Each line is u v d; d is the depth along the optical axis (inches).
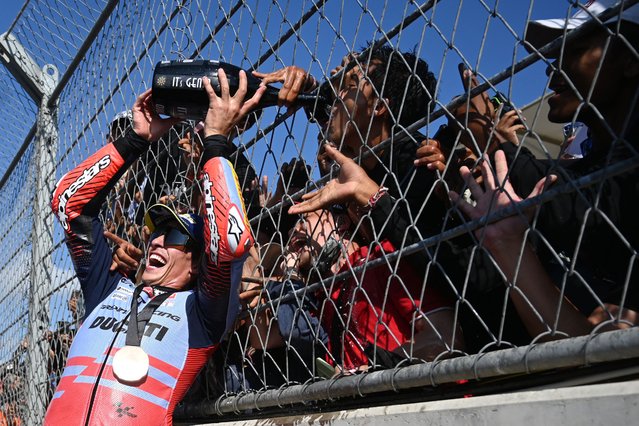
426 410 55.1
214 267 80.1
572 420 44.6
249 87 86.7
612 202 54.2
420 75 81.8
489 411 49.9
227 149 84.5
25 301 182.7
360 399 69.6
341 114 80.5
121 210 126.6
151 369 79.8
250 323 90.7
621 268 55.9
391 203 68.9
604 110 59.6
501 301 65.6
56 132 174.2
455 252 64.2
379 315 72.7
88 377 80.4
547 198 52.3
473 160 75.9
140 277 104.1
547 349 49.1
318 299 84.0
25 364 169.9
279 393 76.5
